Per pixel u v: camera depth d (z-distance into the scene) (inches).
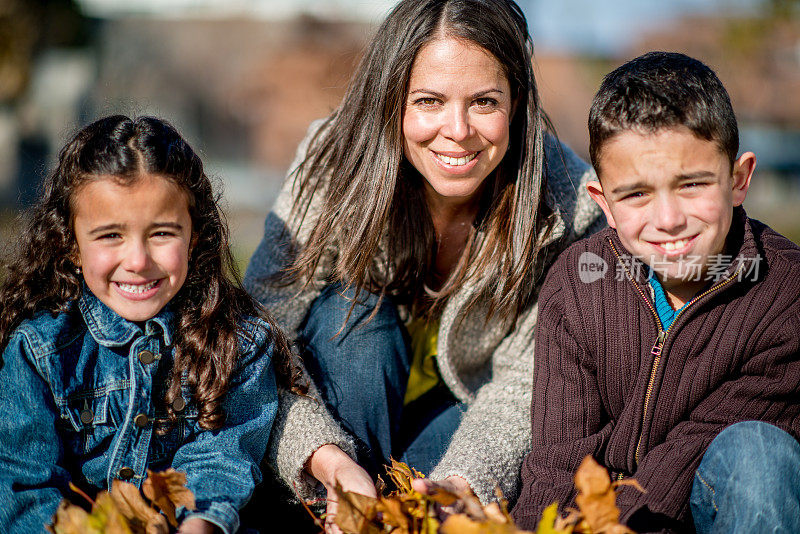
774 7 595.2
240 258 258.8
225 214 82.4
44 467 70.0
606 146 71.7
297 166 95.7
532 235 85.0
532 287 88.2
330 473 75.7
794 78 633.6
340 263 85.7
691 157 68.4
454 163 82.5
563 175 91.0
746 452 65.4
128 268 71.8
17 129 514.6
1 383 72.3
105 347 74.7
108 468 73.0
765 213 516.7
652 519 70.7
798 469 64.7
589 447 76.6
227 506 68.6
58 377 72.7
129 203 71.1
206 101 673.6
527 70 83.7
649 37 627.2
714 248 71.1
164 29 679.1
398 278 89.8
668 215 69.2
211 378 74.7
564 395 78.2
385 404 84.6
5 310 75.3
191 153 76.2
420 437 88.0
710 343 73.1
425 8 81.4
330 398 84.7
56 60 572.1
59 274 75.2
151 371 74.5
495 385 88.7
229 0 691.4
